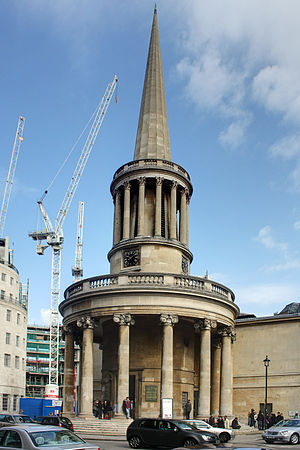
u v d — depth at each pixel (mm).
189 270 55281
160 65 62812
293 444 35094
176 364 46781
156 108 59719
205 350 43531
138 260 50781
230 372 46906
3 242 114188
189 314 43375
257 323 56281
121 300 43125
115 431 38031
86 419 41219
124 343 42188
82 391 42750
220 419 41438
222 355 47188
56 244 168375
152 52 63156
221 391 46250
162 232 53000
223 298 45656
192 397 47625
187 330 48719
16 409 96500
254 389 54781
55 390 79375
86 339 43969
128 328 42688
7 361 95750
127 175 53781
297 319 54250
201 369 43156
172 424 28859
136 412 44781
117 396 41188
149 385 45375
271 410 53312
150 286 42719
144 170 53000
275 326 55406
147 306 42656
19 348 100375
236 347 56938
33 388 154000
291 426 36438
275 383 53812
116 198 55062
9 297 100375
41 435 17531
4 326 96062
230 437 33562
